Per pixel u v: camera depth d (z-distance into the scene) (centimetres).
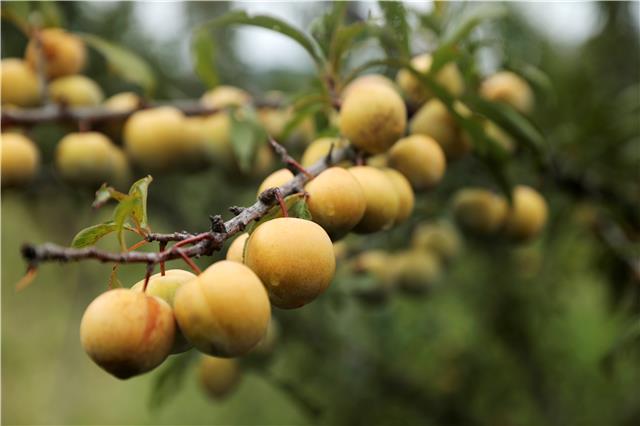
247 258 39
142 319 37
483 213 60
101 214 90
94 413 143
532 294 87
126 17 78
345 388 88
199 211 83
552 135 71
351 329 86
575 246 81
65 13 73
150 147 60
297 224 39
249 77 87
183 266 69
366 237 66
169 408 132
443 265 69
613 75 85
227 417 120
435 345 95
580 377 93
